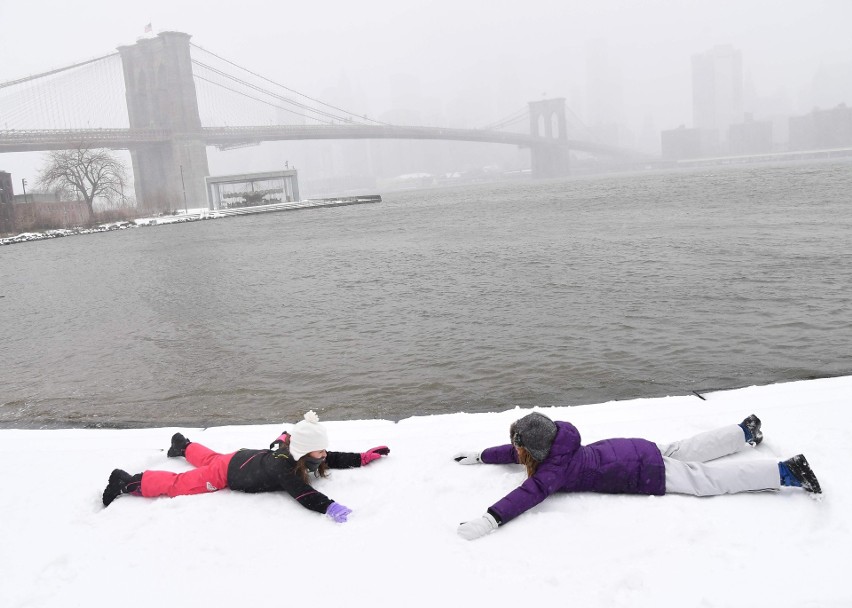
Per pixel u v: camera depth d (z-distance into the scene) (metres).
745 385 7.18
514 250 21.62
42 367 10.18
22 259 35.25
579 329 10.10
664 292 12.51
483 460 4.18
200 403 7.77
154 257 29.55
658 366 8.05
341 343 10.39
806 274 13.24
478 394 7.45
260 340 11.03
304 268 21.06
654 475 3.67
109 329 13.09
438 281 16.19
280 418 7.07
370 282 16.92
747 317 10.13
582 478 3.71
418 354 9.34
